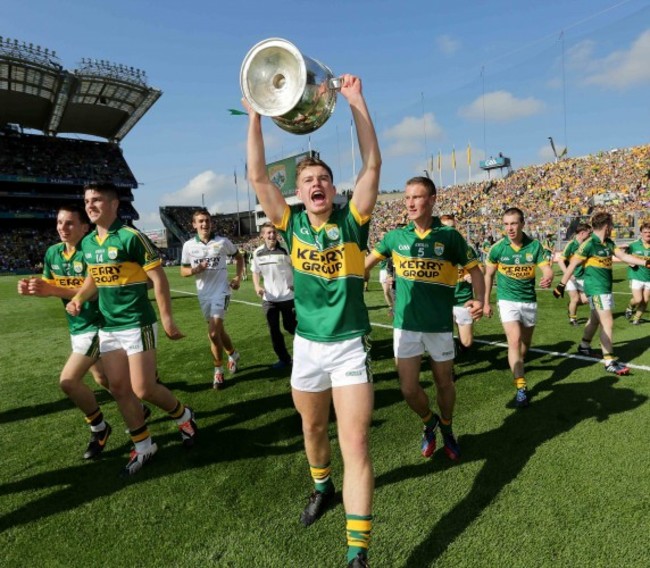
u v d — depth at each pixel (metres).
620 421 3.39
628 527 2.21
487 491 2.58
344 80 2.14
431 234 3.00
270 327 5.36
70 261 3.58
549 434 3.26
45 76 31.78
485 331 6.92
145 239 3.09
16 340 8.15
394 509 2.46
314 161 2.19
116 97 37.69
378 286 14.18
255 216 52.88
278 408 4.11
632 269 7.01
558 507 2.39
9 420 4.12
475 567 2.01
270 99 2.02
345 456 2.03
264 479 2.87
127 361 3.08
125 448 3.46
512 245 4.10
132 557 2.20
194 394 4.64
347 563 1.99
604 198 25.33
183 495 2.73
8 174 38.34
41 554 2.26
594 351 5.49
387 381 4.70
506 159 44.38
